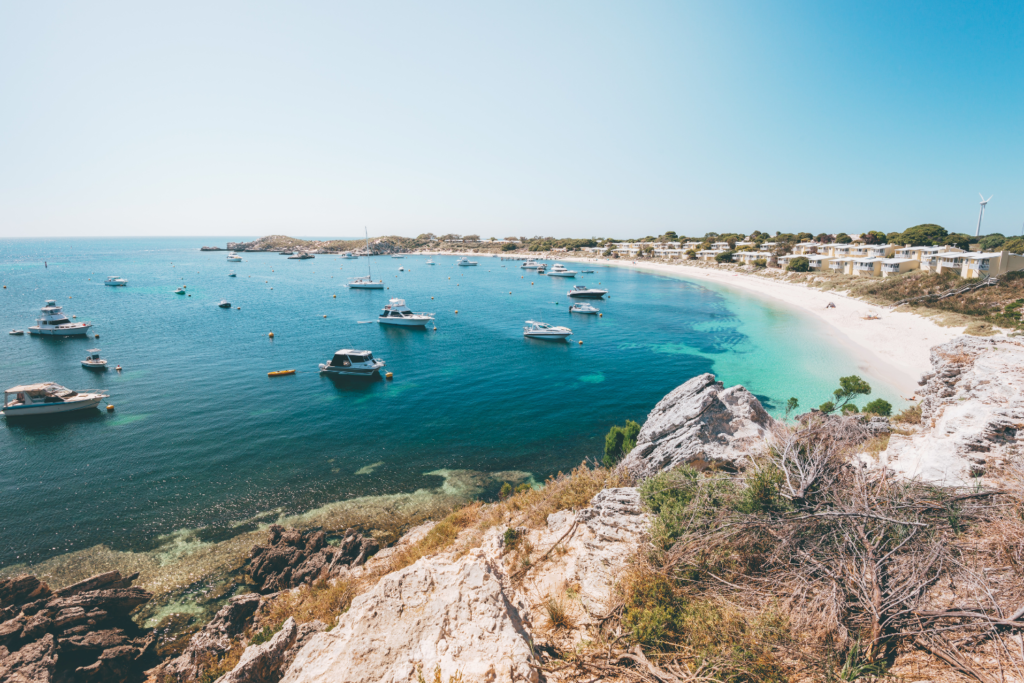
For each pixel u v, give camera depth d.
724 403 16.58
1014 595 6.39
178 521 23.97
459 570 7.55
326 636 7.03
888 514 8.12
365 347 60.88
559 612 8.18
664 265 168.88
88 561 21.09
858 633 6.23
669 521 9.31
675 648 6.61
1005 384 13.88
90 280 135.38
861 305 73.06
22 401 37.31
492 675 5.72
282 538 21.61
